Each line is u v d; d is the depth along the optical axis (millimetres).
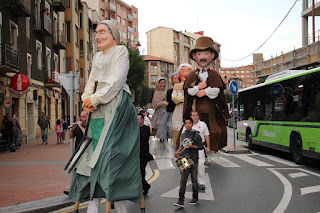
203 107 10227
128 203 6816
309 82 10820
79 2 45312
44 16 26266
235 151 14984
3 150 17312
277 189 7828
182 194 6461
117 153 4250
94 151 4328
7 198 7211
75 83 9109
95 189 4375
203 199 7012
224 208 6328
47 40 29719
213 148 10156
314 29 31312
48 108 31266
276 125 13398
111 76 4473
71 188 4543
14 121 17688
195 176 6668
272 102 13859
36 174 10273
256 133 15773
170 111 16281
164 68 91062
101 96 4348
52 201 6891
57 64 33688
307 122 10898
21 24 22578
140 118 7547
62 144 21359
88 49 49219
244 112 17781
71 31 40312
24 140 22562
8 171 10906
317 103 10266
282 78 12992
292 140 12055
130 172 4359
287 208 6262
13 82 19672
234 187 8078
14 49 20328
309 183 8445
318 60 29359
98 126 4453
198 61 10344
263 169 10625
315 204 6508
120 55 4562
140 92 63969
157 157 13906
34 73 25812
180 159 6434
